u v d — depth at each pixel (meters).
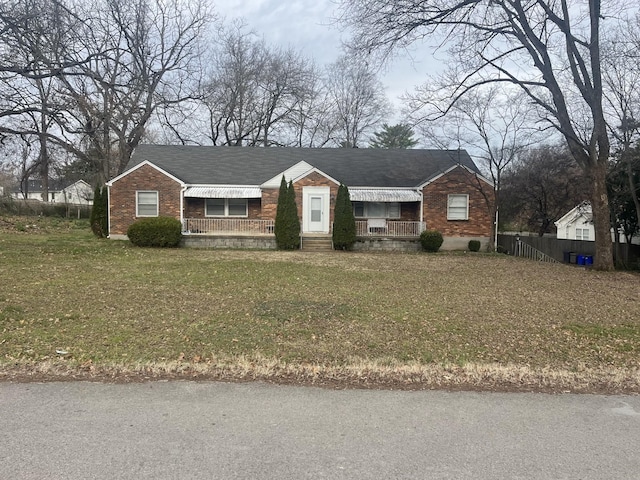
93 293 9.56
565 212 33.44
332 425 3.79
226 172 24.86
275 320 7.48
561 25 15.98
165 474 3.04
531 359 5.73
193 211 24.48
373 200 23.80
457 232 24.48
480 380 4.89
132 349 5.71
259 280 11.94
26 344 5.84
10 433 3.55
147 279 11.62
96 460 3.20
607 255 16.78
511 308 8.99
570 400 4.42
